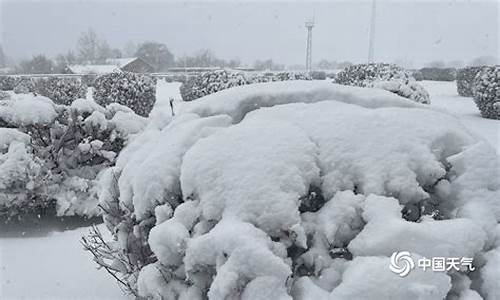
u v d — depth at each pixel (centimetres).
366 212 253
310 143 280
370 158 275
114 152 652
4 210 604
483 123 1405
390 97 336
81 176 638
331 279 244
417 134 290
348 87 353
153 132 390
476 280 250
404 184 267
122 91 1720
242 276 233
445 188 278
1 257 498
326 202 272
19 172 577
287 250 257
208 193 266
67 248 525
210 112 350
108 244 375
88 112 647
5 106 626
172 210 285
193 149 287
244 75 1733
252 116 326
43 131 624
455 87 3212
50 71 6194
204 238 248
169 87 3488
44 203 613
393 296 216
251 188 257
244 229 240
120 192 331
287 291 237
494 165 280
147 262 314
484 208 265
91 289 403
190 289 263
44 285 416
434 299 216
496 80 1509
